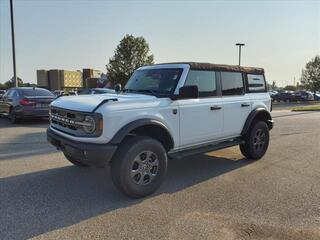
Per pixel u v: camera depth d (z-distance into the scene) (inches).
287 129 492.7
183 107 219.1
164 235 152.2
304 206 185.9
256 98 281.4
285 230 157.4
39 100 535.5
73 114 196.2
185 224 163.2
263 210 180.2
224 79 255.0
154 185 201.3
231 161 284.4
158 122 201.6
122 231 155.9
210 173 249.1
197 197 199.2
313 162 283.1
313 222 166.1
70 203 189.2
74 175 240.2
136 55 1433.3
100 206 185.2
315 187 217.8
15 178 233.0
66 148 199.6
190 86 209.2
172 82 223.5
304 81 2351.1
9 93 573.6
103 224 163.0
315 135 431.2
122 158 188.5
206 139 240.1
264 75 296.7
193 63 230.4
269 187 217.5
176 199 195.9
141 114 196.1
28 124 535.2
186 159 290.4
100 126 182.7
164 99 211.6
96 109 184.4
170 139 213.0
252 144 279.4
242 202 191.3
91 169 254.4
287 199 196.2
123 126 189.2
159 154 201.8
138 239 148.7
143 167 197.0
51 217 170.6
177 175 243.8
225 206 185.5
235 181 230.1
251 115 272.7
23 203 188.5
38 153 307.9
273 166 269.3
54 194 203.0
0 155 300.2
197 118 229.1
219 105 244.8
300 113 864.3
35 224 162.7
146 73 245.4
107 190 210.4
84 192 206.7
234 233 154.3
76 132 196.2
